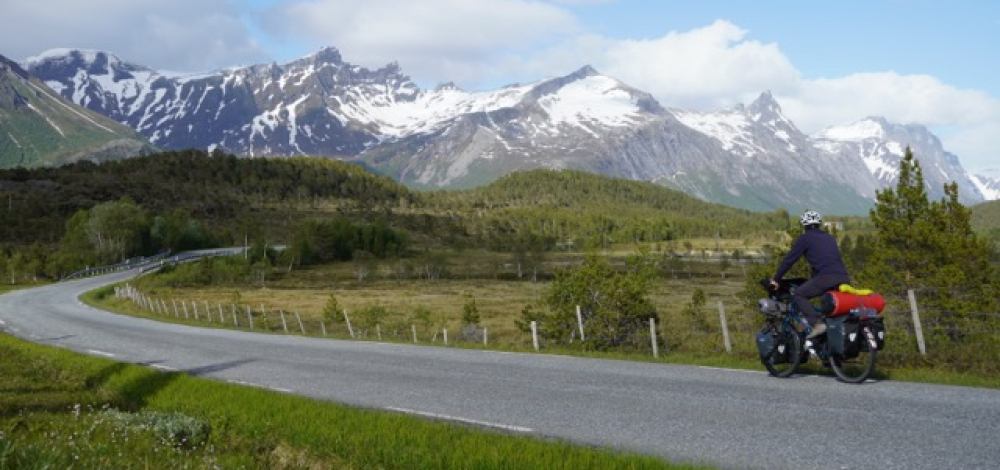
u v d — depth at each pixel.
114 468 6.98
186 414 11.14
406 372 14.82
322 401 11.29
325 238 168.00
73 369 18.95
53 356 22.39
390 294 95.31
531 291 102.31
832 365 10.48
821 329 10.24
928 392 9.30
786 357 10.98
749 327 21.56
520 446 7.50
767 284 11.04
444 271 134.12
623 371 12.94
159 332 33.66
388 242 176.38
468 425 9.23
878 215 19.64
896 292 18.50
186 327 37.78
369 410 10.38
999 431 7.27
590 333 22.42
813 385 10.20
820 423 8.00
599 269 23.91
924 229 18.22
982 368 11.85
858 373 11.12
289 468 7.84
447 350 19.36
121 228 151.00
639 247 30.50
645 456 6.94
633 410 9.45
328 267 150.75
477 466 6.89
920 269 18.44
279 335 30.55
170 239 170.00
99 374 17.36
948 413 8.09
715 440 7.66
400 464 7.31
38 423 10.34
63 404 13.36
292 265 146.88
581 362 14.73
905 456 6.65
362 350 20.52
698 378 11.52
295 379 14.84
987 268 17.80
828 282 10.21
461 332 34.72
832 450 6.98
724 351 16.36
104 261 140.38
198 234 183.12
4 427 9.54
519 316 61.53
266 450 8.70
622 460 6.72
